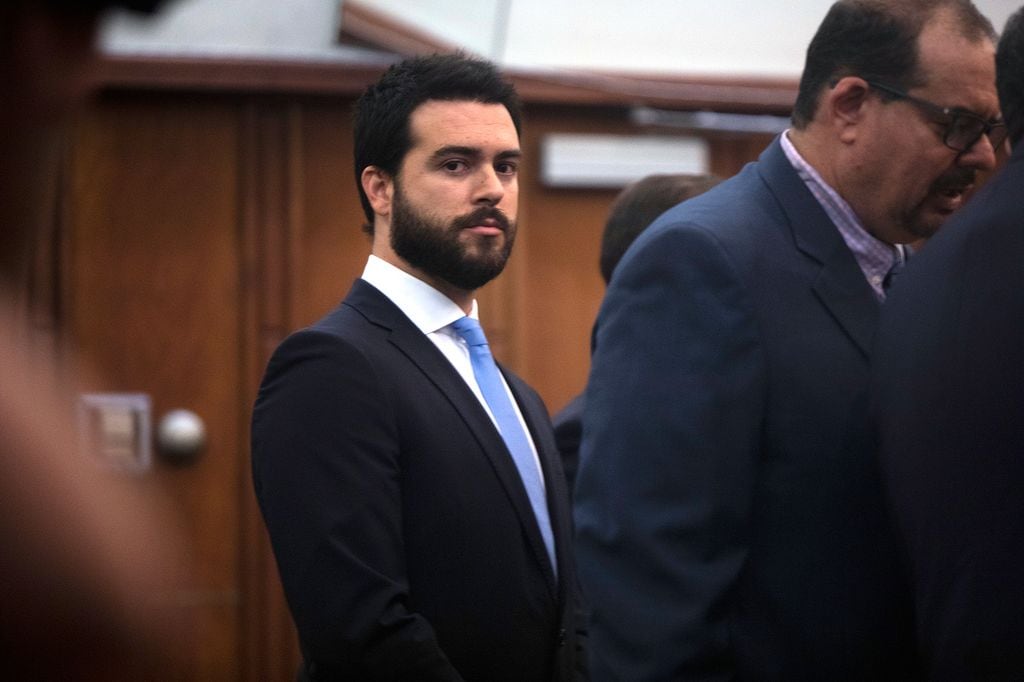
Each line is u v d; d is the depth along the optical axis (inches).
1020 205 177.2
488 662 244.8
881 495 211.2
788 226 223.6
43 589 46.1
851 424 211.3
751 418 207.3
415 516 242.5
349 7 521.3
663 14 565.9
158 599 48.3
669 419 206.7
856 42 226.7
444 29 541.6
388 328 256.8
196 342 540.1
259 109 548.4
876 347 196.1
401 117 267.0
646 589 203.2
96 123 536.1
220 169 545.3
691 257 213.5
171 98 541.6
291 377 244.1
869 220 229.3
